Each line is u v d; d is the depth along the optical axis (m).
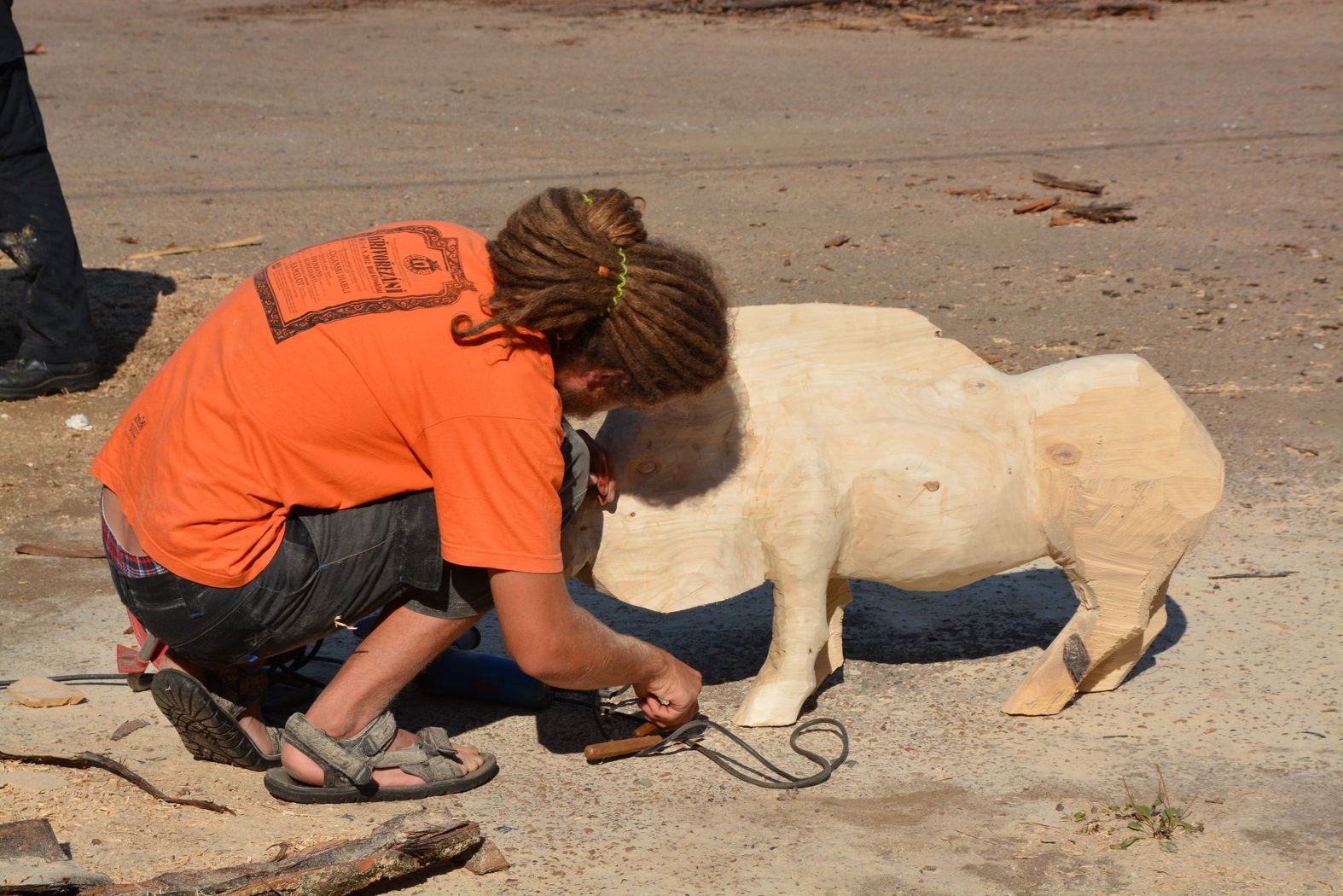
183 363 3.10
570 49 20.33
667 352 2.92
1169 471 3.66
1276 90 16.34
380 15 23.69
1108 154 13.01
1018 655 4.26
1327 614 4.42
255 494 2.98
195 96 16.27
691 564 3.58
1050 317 8.14
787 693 3.76
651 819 3.30
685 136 14.24
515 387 2.86
